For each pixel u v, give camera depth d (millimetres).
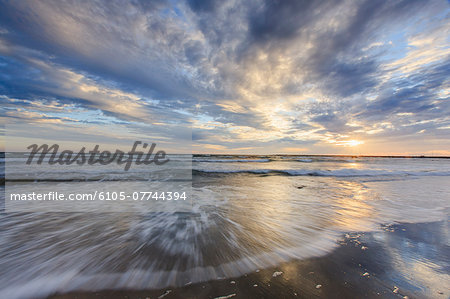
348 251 2891
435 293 1961
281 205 5664
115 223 4121
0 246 3020
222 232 3635
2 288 2043
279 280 2180
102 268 2418
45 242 3178
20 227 3844
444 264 2535
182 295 1935
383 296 1912
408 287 2059
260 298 1883
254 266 2473
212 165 21641
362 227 3916
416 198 6633
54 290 2025
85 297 1922
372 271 2361
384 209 5270
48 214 4668
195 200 6227
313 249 2953
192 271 2357
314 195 7109
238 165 22516
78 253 2803
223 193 7391
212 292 1977
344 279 2197
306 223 4152
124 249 2936
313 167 21594
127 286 2080
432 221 4297
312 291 1988
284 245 3092
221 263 2543
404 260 2631
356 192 7703
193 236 3441
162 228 3840
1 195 6613
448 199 6512
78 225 3982
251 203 5891
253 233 3588
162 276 2254
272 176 13414
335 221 4289
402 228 3863
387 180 11633
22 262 2555
